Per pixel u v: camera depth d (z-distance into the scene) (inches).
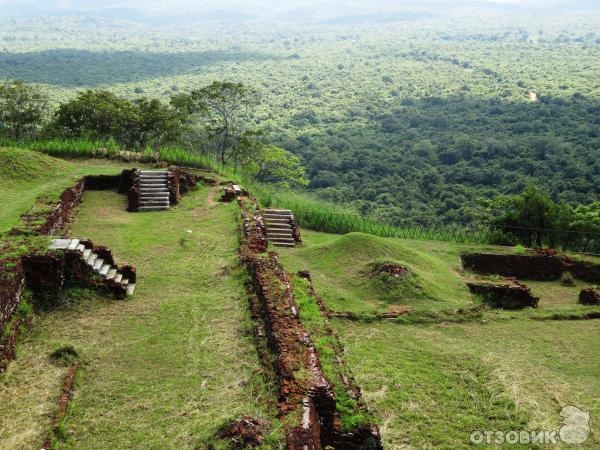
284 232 761.0
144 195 738.8
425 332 542.0
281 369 338.0
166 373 354.0
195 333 401.7
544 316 616.7
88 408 320.5
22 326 388.2
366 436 317.7
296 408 303.4
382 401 403.5
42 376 344.5
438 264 730.2
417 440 364.2
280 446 273.0
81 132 1123.3
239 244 585.0
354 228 913.5
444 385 435.2
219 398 327.3
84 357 367.6
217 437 281.0
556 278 789.9
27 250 434.6
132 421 309.6
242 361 365.7
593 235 914.1
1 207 634.8
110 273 472.1
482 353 495.8
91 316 423.8
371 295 599.5
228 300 454.9
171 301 452.4
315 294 472.4
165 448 287.3
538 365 486.9
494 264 800.9
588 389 444.5
